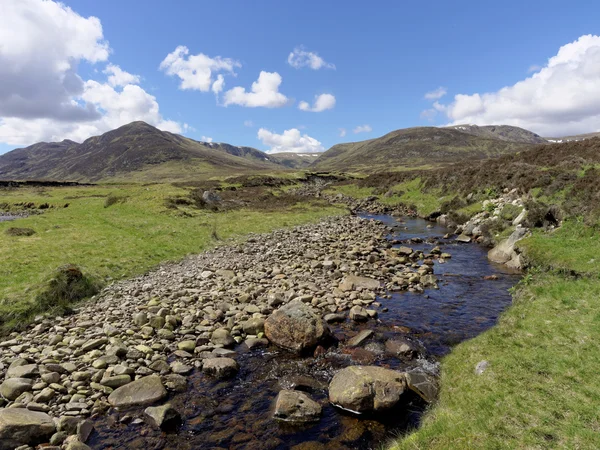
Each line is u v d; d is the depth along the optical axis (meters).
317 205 64.94
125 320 15.59
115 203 54.72
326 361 12.76
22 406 9.55
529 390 8.70
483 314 16.59
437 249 30.27
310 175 130.50
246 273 23.48
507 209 34.44
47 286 17.28
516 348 11.12
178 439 8.87
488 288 20.58
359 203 72.75
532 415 7.74
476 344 12.51
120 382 10.96
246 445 8.66
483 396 8.90
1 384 10.47
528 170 39.72
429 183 63.84
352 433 9.01
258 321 15.16
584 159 35.34
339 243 33.94
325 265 25.33
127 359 12.36
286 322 14.02
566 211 26.12
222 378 11.63
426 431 8.09
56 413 9.52
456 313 16.86
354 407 9.74
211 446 8.63
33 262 21.69
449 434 7.69
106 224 38.31
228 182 98.75
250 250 30.47
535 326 12.24
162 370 11.83
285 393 10.18
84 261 23.16
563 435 6.97
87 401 10.12
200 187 86.19
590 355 9.65
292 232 39.50
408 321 16.05
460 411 8.64
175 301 18.05
